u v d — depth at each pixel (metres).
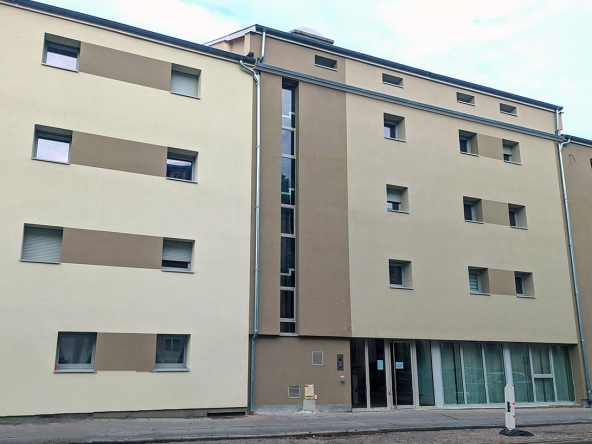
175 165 16.86
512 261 22.19
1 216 13.92
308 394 17.02
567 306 23.02
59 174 14.81
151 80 16.62
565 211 24.23
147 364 14.87
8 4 15.12
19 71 14.88
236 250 16.77
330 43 21.75
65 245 14.51
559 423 16.66
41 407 13.48
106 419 14.02
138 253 15.36
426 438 13.33
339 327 17.98
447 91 22.66
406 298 19.48
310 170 18.73
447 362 20.33
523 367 21.94
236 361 16.05
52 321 13.97
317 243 18.28
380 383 18.72
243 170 17.45
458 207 21.53
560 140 25.00
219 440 12.20
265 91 18.48
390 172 20.36
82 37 15.89
